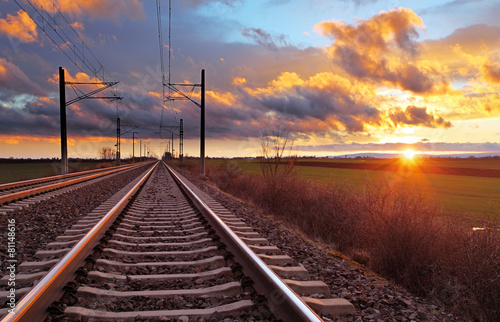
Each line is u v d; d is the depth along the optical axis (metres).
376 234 6.86
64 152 24.78
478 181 35.06
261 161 12.45
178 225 7.75
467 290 4.71
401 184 7.84
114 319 3.08
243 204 12.87
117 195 13.58
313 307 3.40
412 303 4.08
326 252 6.48
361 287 4.34
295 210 10.32
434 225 6.16
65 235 6.54
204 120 25.39
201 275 4.27
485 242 5.06
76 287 3.58
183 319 3.10
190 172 37.62
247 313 3.22
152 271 4.53
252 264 4.14
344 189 10.27
